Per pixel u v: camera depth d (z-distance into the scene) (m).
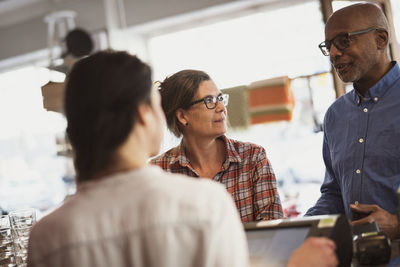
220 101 1.84
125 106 0.86
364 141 1.76
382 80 1.75
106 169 0.87
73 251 0.81
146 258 0.79
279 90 4.43
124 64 0.88
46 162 6.98
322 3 3.03
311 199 4.98
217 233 0.78
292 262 0.95
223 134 1.88
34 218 1.70
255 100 4.46
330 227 1.09
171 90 1.85
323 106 5.33
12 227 1.67
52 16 5.87
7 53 6.99
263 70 5.75
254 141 5.68
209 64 6.05
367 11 1.73
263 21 5.70
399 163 1.68
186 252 0.78
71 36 4.77
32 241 0.86
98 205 0.83
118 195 0.83
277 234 1.15
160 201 0.80
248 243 1.15
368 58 1.71
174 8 5.86
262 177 1.82
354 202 1.75
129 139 0.87
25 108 7.15
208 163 1.90
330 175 1.94
